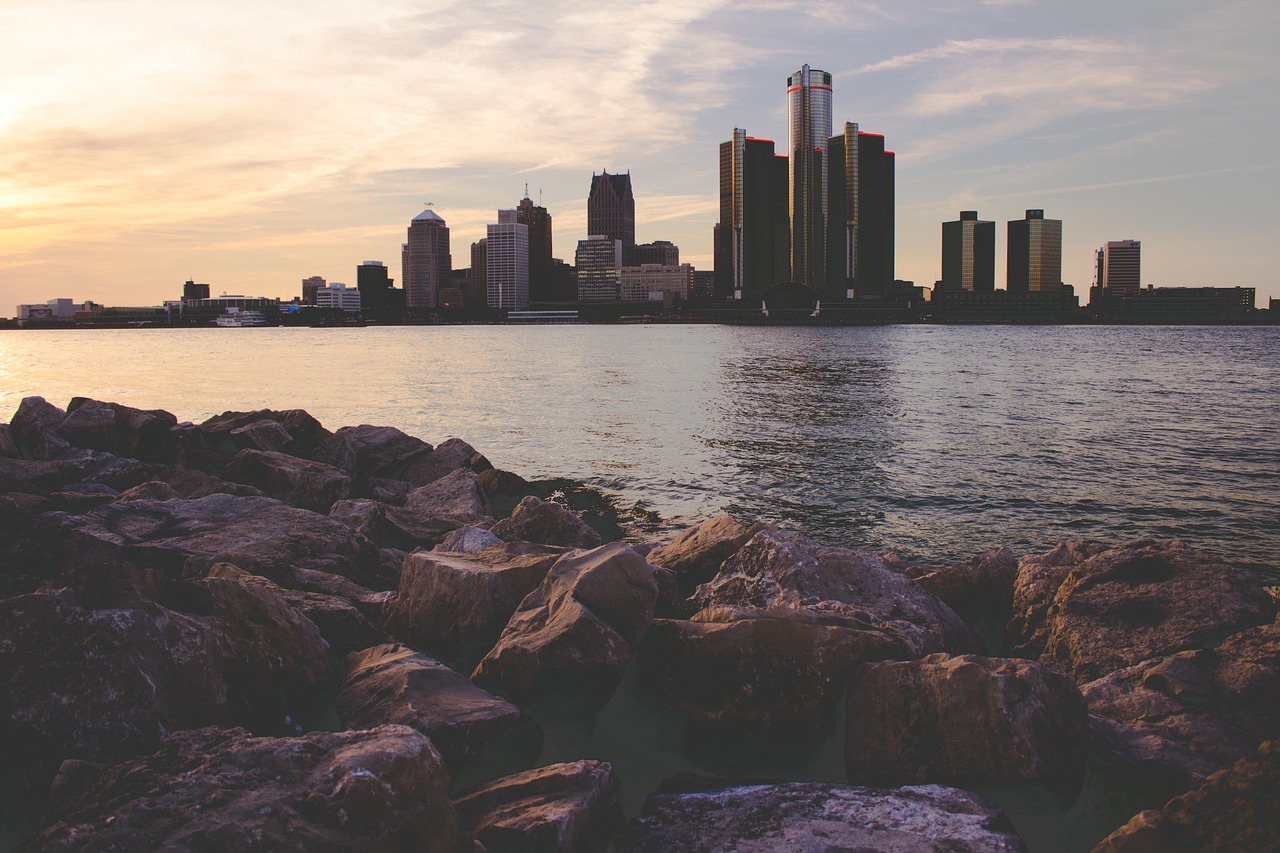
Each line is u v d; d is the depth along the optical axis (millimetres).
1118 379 75688
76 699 5461
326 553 12172
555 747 6723
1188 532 20359
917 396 58375
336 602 8938
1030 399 55844
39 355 137250
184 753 4645
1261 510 22484
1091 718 6863
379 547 14641
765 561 9422
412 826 4250
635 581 7945
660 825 5336
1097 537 19875
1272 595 9055
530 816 4938
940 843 4949
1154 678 7211
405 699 6645
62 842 3811
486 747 6512
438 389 65000
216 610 6848
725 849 4996
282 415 27094
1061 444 34594
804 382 73125
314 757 4570
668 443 35219
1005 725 6070
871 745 6441
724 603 9227
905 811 5352
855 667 7086
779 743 6875
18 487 16500
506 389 64938
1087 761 6383
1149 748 6406
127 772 4457
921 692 6457
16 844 5102
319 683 7215
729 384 70625
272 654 6852
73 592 5910
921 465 29422
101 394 61562
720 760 6758
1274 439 35875
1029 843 5523
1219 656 7371
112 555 11156
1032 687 6301
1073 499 23797
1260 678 6883
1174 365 99875
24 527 12055
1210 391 61688
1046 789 5949
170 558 11227
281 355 135125
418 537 16578
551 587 8180
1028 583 10070
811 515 22016
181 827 3941
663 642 7629
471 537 12102
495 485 23547
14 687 5477
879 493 24688
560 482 26375
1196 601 8539
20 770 5320
